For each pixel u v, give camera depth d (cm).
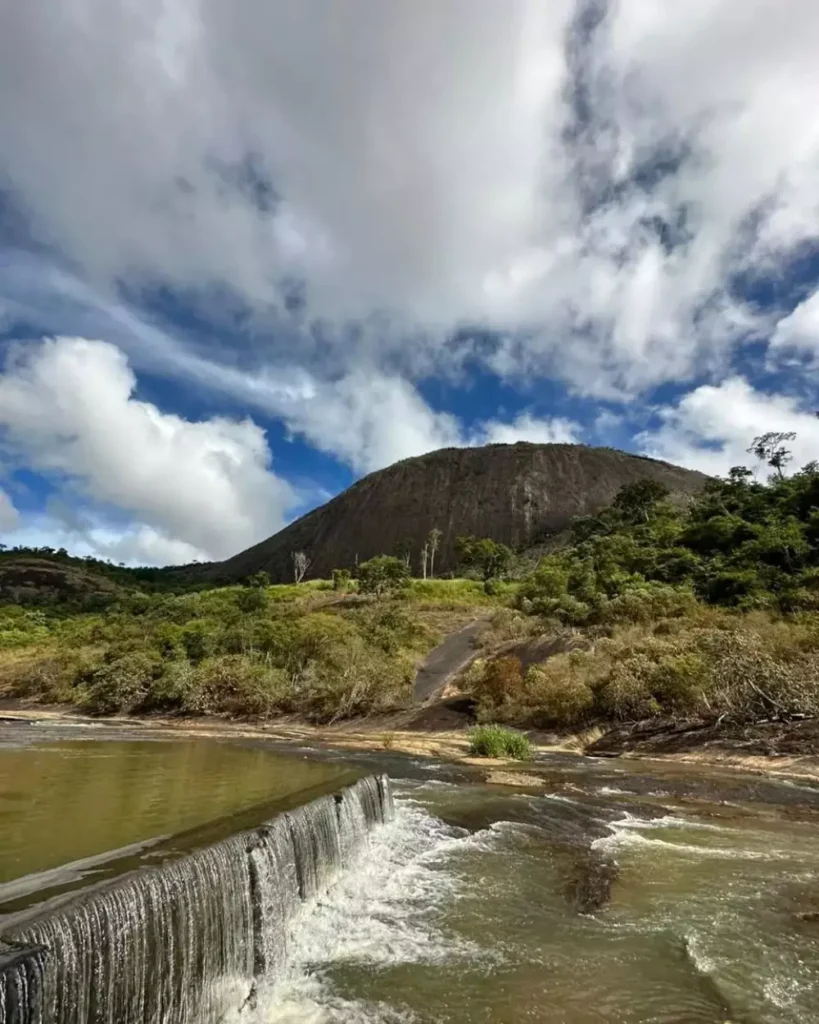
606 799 1585
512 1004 641
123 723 3531
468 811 1434
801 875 1023
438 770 1948
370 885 994
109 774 1514
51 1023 444
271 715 3581
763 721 2302
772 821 1386
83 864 642
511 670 3175
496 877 1023
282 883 822
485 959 741
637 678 2717
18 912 492
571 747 2570
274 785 1371
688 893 942
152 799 1180
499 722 2945
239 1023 637
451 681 3766
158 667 4219
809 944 767
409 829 1295
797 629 2845
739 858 1114
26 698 4784
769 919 841
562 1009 629
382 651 4328
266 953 752
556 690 2839
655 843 1212
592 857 1122
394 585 8212
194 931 630
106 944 512
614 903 909
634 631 3647
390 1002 654
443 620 6169
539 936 802
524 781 1797
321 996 673
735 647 2533
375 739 2783
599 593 5059
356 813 1166
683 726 2466
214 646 4650
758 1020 605
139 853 676
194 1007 620
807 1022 602
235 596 7912
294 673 4031
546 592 5678
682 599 4353
